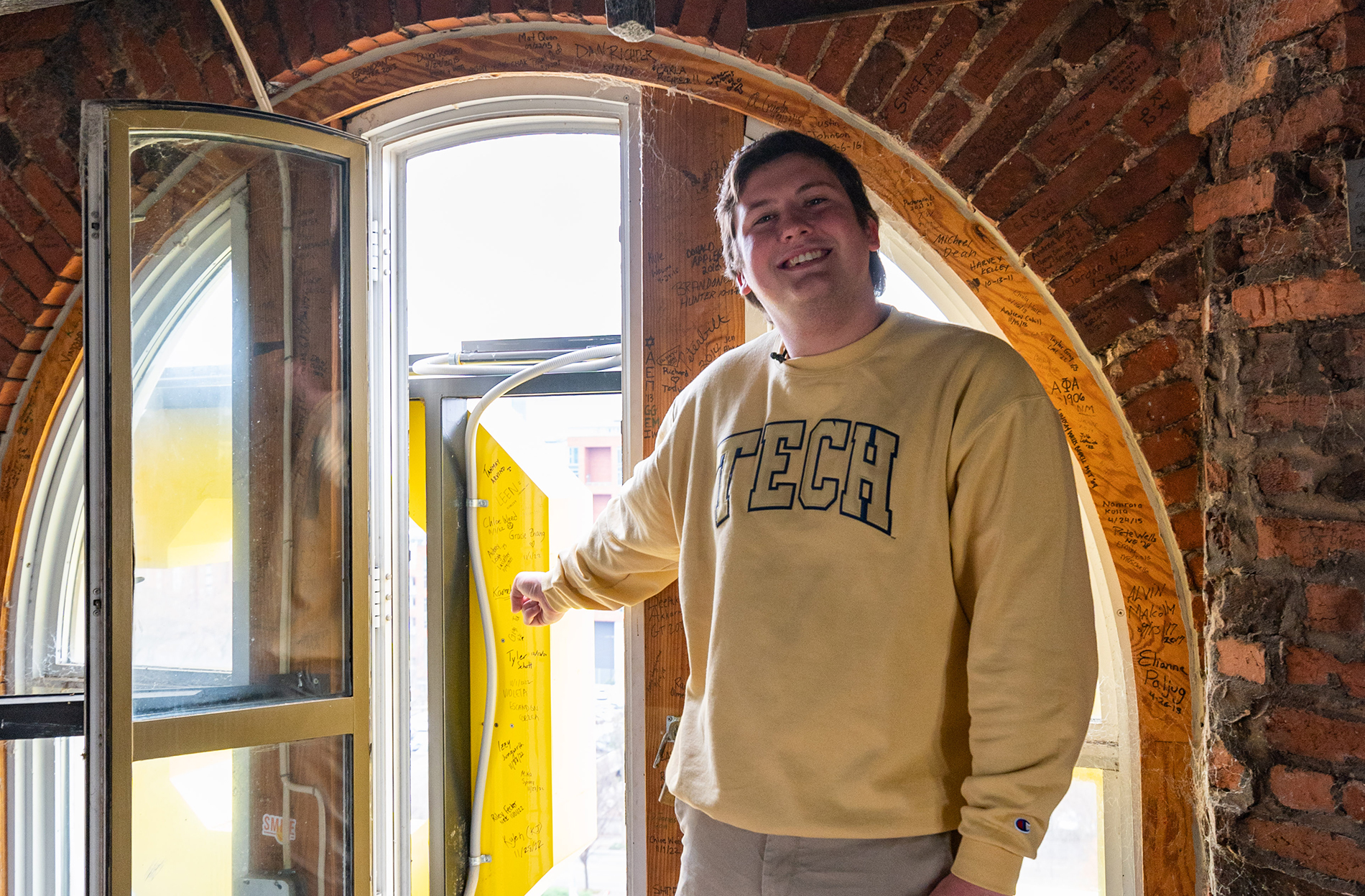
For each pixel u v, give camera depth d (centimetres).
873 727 122
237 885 187
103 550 168
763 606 129
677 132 201
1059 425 122
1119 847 185
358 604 198
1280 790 135
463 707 248
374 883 221
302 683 196
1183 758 172
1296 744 133
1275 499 137
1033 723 112
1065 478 120
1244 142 145
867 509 125
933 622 124
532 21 201
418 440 251
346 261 199
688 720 144
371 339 222
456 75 206
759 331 197
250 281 194
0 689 226
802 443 132
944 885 114
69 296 218
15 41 215
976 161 177
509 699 255
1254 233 142
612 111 208
